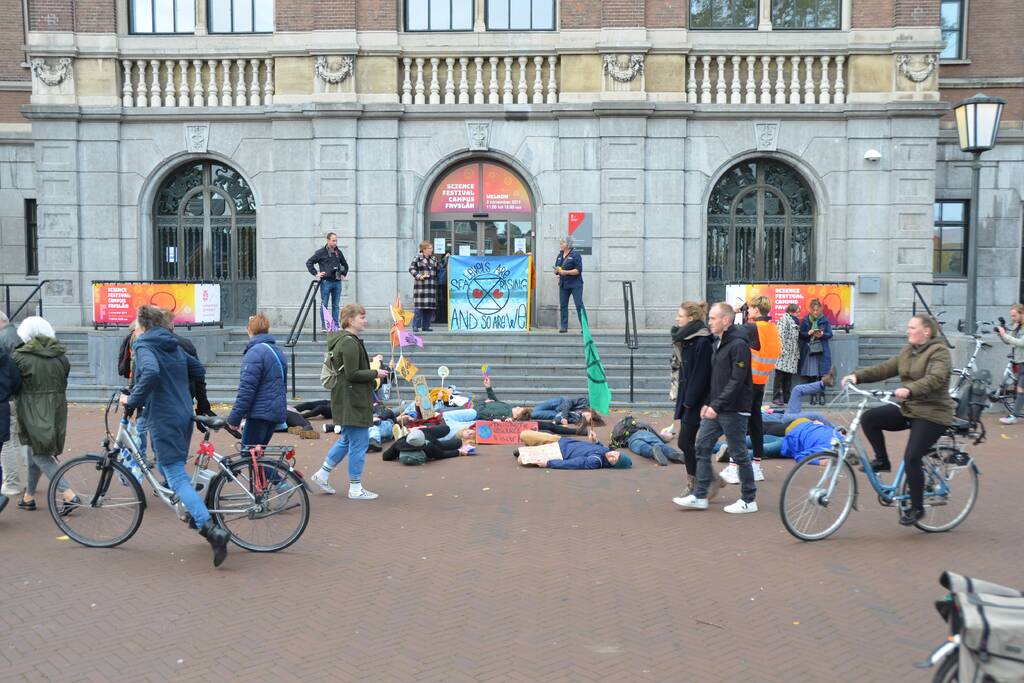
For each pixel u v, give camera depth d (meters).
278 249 17.98
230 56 17.84
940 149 19.45
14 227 20.33
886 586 5.67
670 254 17.66
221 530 6.02
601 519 7.36
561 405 11.91
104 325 15.12
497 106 17.55
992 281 19.66
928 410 6.66
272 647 4.68
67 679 4.30
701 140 17.64
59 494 6.61
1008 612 3.15
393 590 5.59
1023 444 10.96
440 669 4.42
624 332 16.39
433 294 16.30
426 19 17.83
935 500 6.89
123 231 18.28
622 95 17.42
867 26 17.34
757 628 4.96
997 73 19.41
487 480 8.92
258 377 7.29
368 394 8.02
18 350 7.26
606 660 4.53
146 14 18.12
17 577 5.84
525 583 5.73
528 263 16.06
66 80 17.91
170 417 6.14
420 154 17.78
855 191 17.56
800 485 6.74
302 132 17.81
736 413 7.46
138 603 5.34
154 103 18.11
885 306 17.67
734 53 17.48
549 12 17.81
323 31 17.52
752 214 18.16
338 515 7.48
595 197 17.62
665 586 5.67
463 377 14.32
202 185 18.48
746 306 9.41
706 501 7.67
